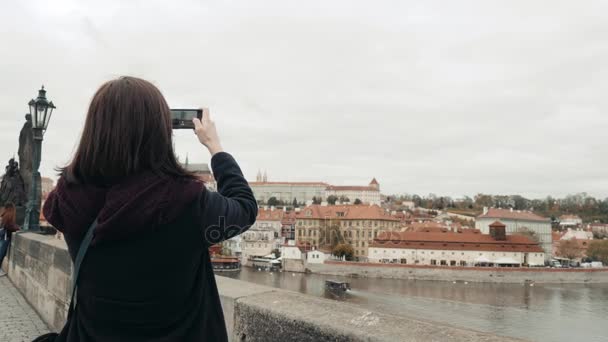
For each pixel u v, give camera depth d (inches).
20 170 877.8
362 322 103.3
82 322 74.3
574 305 2378.2
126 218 68.7
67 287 286.5
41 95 613.3
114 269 70.8
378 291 3031.5
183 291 73.7
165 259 71.1
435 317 1498.5
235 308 131.6
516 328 1289.4
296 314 112.8
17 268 501.7
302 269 4633.4
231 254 4252.0
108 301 71.3
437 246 5221.5
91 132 75.2
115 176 73.6
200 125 93.5
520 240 5324.8
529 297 2962.6
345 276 4463.6
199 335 75.0
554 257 7204.7
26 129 877.2
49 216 77.6
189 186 74.0
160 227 70.6
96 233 69.9
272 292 139.4
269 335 118.8
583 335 1162.6
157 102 78.6
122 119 74.2
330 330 101.7
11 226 508.7
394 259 5191.9
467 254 5147.6
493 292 3376.0
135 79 80.9
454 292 3284.9
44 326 327.6
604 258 6614.2
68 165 79.4
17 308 386.0
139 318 71.4
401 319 102.5
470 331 94.3
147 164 75.2
